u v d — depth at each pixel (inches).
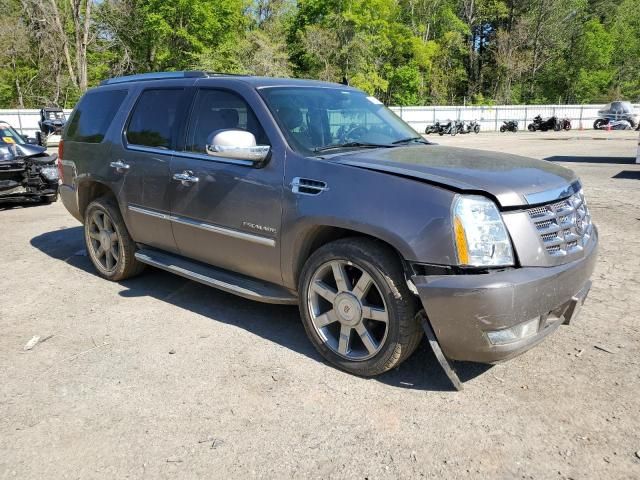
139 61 1701.5
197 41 1592.0
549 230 119.1
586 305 175.2
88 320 170.7
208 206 158.4
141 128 186.1
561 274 117.3
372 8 1774.1
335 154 141.9
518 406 119.0
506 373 133.4
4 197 350.9
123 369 138.6
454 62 2455.7
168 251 183.5
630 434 108.3
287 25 1902.1
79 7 1417.3
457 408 118.7
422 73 2208.4
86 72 1491.1
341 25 1701.5
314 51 1660.9
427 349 147.3
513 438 107.9
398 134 171.5
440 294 112.9
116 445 107.9
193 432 111.8
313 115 156.2
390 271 121.6
